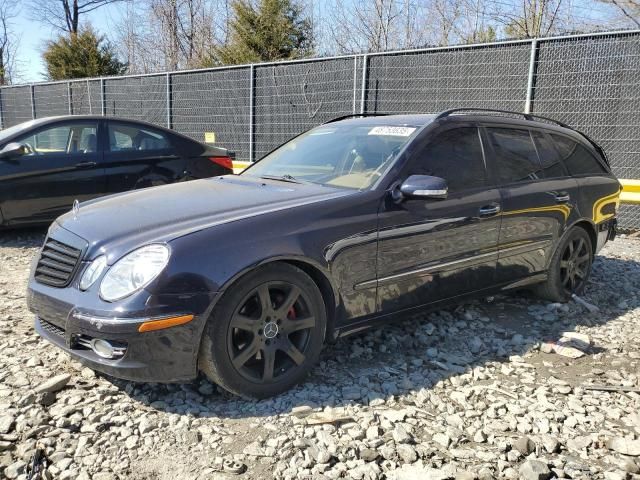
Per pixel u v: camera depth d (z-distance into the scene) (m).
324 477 2.49
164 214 3.27
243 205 3.36
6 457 2.58
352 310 3.47
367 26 21.59
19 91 17.45
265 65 11.13
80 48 24.66
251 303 3.09
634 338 4.30
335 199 3.43
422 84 9.29
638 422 3.05
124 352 2.81
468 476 2.50
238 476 2.50
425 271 3.80
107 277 2.89
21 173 6.71
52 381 3.15
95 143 7.27
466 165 4.15
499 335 4.30
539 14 18.12
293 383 3.25
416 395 3.26
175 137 7.91
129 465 2.56
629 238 8.04
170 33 28.59
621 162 7.84
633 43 7.53
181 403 3.08
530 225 4.52
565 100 8.09
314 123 10.61
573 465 2.63
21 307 4.55
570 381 3.55
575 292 5.16
